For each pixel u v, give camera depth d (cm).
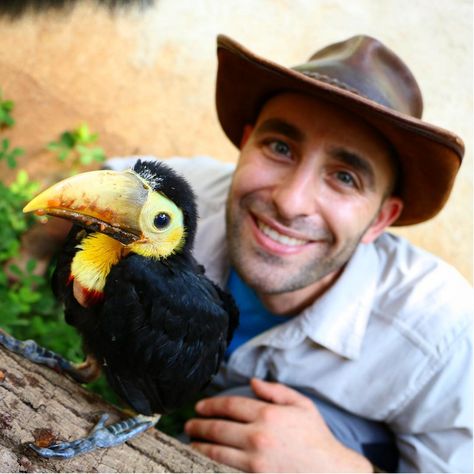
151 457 57
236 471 60
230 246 71
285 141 67
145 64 118
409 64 127
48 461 52
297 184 66
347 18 130
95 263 55
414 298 73
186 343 56
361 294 73
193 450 60
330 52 72
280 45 126
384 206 73
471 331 71
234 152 122
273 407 70
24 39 111
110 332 54
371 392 73
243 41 125
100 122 116
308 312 73
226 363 79
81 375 60
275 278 70
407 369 72
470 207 119
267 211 68
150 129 119
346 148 65
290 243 69
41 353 59
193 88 121
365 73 67
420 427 73
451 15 132
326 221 67
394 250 79
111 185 53
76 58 114
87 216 53
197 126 121
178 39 120
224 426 70
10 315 82
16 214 98
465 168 121
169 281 55
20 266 98
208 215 83
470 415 71
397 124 62
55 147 112
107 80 116
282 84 67
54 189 52
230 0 125
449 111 125
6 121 109
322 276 70
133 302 54
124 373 56
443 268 77
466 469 71
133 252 56
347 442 75
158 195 56
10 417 53
